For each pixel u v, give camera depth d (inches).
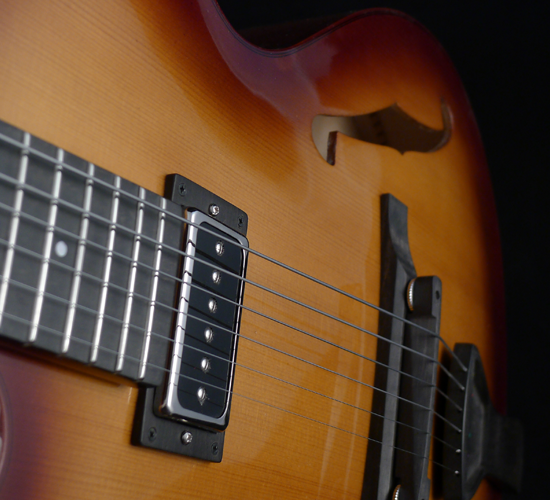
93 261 13.5
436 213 22.3
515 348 35.7
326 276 18.3
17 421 13.2
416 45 22.7
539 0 38.4
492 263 25.7
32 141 12.9
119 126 14.7
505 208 37.7
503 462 22.4
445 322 22.0
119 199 13.8
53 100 13.9
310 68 18.8
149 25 15.3
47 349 13.0
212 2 16.4
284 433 16.7
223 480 15.6
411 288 19.8
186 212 14.9
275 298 16.9
